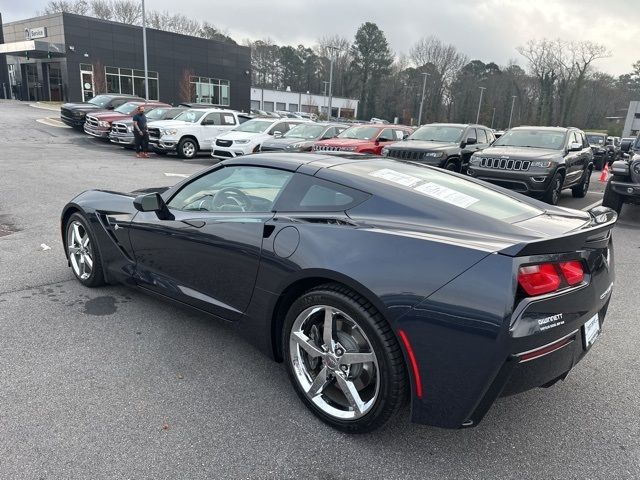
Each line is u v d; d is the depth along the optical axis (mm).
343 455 2396
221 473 2238
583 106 77750
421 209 2576
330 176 2877
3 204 7953
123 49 38250
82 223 4199
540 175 9047
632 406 2881
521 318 2078
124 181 10750
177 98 42500
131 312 3920
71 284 4469
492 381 2125
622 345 3699
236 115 17766
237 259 2959
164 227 3473
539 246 2139
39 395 2764
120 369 3080
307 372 2725
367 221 2566
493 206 2824
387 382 2320
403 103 95375
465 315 2111
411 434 2572
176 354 3299
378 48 95375
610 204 8578
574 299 2281
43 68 37719
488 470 2322
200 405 2746
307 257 2562
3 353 3209
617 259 6227
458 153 11461
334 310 2488
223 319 3188
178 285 3473
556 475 2299
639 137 10164
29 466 2219
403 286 2234
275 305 2785
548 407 2854
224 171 3408
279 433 2537
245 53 46500
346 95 99125
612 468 2354
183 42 41844
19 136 20016
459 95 93688
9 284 4418
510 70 94062
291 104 87312
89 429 2494
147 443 2412
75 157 14961
